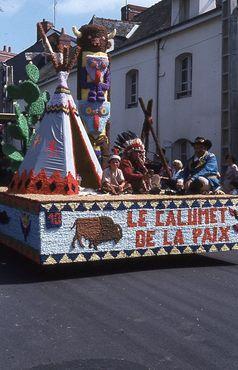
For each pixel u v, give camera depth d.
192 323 4.75
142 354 4.03
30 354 4.02
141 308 5.19
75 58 8.07
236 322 4.80
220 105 16.27
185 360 3.93
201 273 6.80
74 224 6.29
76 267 7.05
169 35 18.59
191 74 17.84
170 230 6.87
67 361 3.89
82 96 9.55
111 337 4.38
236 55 15.33
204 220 7.08
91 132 9.49
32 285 6.07
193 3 18.27
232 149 15.40
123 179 8.02
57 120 7.52
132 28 23.27
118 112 22.02
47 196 6.77
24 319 4.83
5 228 7.52
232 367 3.82
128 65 21.20
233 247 7.29
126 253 6.60
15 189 7.45
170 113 18.80
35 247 6.30
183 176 8.09
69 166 7.27
